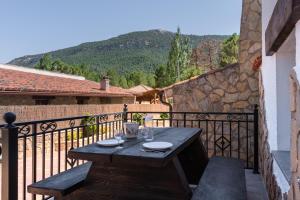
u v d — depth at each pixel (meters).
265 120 3.76
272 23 2.69
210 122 5.96
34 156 2.87
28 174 5.66
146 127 3.05
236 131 5.68
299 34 1.77
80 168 2.96
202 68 27.17
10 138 2.29
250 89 5.57
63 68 42.56
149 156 2.09
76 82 19.77
